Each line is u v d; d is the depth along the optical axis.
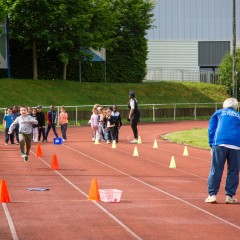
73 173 24.31
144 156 31.91
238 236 12.83
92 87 83.50
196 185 20.86
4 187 17.08
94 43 83.50
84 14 81.75
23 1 78.50
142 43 96.12
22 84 76.06
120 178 22.77
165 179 22.50
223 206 16.48
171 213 15.43
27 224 13.99
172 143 41.34
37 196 18.16
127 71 94.94
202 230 13.41
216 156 16.88
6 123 40.47
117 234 13.01
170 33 109.38
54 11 78.88
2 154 33.19
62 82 81.56
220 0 109.25
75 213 15.34
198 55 109.31
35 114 42.91
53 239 12.52
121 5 94.56
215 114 17.08
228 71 95.94
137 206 16.39
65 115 43.75
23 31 81.06
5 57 76.44
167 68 108.81
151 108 78.56
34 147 37.97
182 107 82.44
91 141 43.69
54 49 84.38
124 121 71.25
